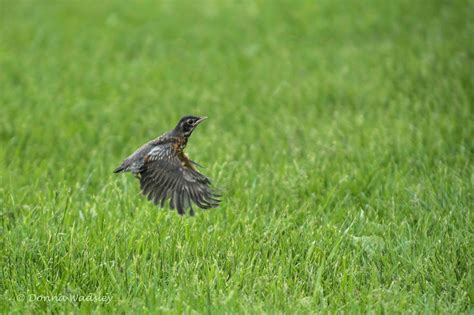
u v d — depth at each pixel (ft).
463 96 59.88
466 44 76.95
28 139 53.93
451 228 37.76
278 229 37.29
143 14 100.42
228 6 103.86
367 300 31.32
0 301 31.42
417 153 47.80
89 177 44.45
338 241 34.96
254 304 30.50
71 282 32.91
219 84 69.82
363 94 64.34
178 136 30.94
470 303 31.45
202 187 29.78
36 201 41.39
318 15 95.81
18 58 79.25
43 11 102.22
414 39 81.35
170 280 32.17
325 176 44.42
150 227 37.22
